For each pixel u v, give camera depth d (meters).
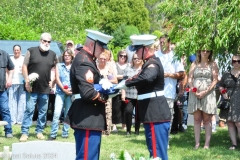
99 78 6.07
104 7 45.50
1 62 10.02
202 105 9.16
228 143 9.98
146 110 6.45
